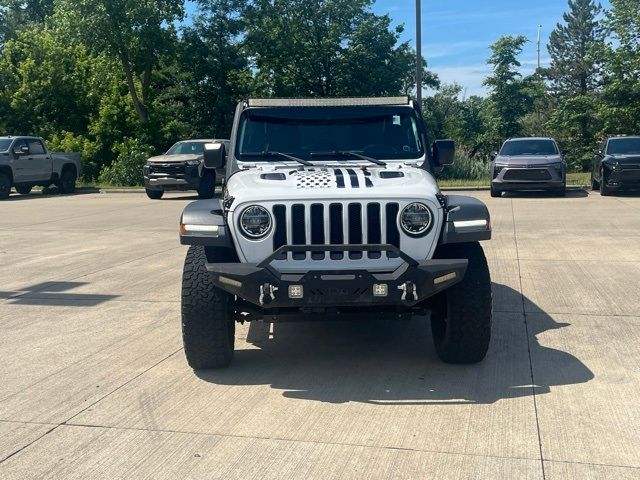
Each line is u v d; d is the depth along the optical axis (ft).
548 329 20.84
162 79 124.47
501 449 12.95
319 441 13.46
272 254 15.78
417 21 70.64
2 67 111.24
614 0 106.52
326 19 135.95
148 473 12.30
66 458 12.92
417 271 15.58
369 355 18.93
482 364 17.88
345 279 15.56
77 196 80.94
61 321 22.67
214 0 122.52
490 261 31.81
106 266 32.35
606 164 62.75
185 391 16.30
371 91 137.08
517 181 62.49
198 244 16.58
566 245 35.81
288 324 22.35
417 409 14.98
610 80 108.78
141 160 97.09
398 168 18.98
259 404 15.43
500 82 159.63
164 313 23.49
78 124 112.68
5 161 76.74
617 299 24.27
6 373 17.74
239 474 12.18
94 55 112.27
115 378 17.24
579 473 11.99
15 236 43.68
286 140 20.16
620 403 15.03
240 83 126.93
